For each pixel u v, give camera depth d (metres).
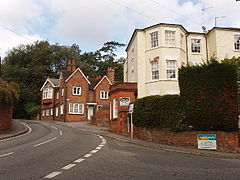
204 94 13.96
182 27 25.58
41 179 6.45
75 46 74.75
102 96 47.06
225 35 25.39
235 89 13.88
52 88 49.31
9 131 22.59
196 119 14.19
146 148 14.42
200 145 13.86
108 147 13.62
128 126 20.31
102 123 32.41
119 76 69.31
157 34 25.09
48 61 61.56
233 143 13.41
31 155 10.36
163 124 16.05
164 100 16.16
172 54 24.44
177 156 11.52
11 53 61.72
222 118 13.52
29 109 52.59
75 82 44.97
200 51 26.56
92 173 7.21
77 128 28.58
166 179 6.71
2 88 21.98
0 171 7.35
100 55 75.12
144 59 25.58
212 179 6.88
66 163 8.68
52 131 24.39
